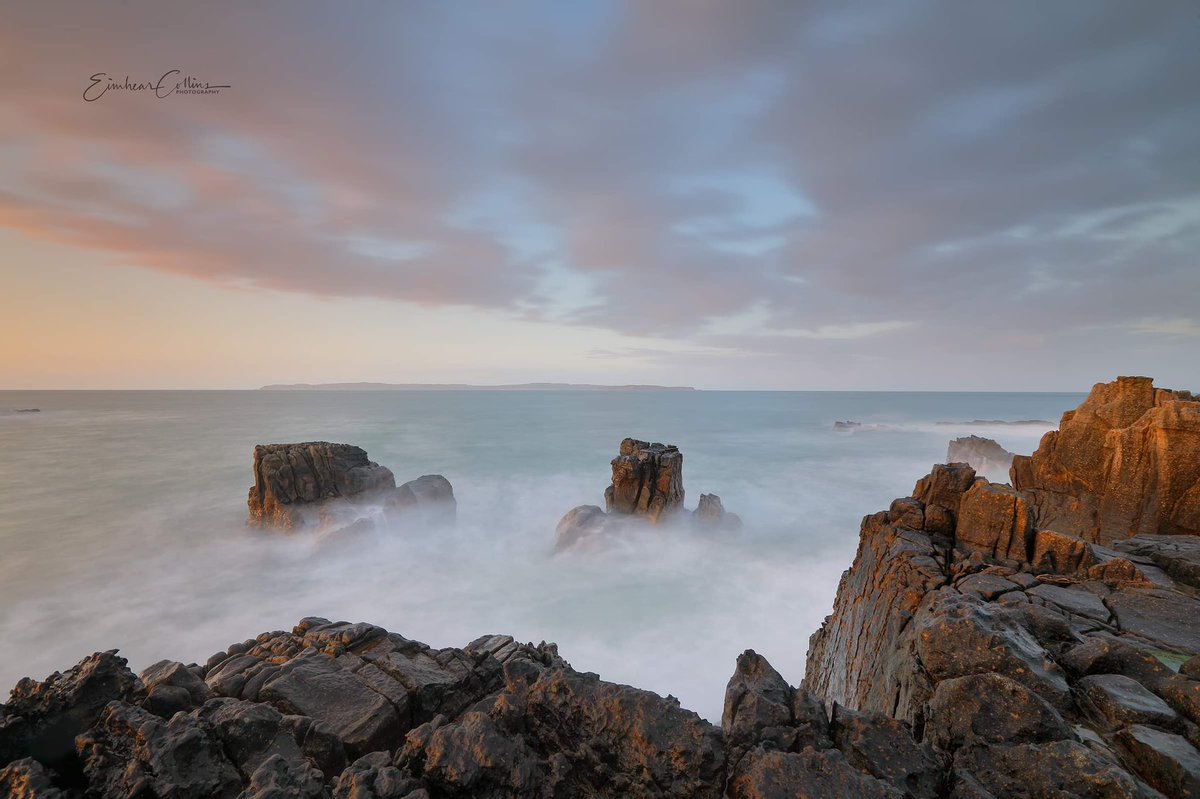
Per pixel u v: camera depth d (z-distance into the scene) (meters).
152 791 6.23
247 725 7.32
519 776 6.70
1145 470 21.56
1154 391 23.89
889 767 6.94
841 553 40.75
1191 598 12.42
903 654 11.45
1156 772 6.98
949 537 16.86
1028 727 7.36
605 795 6.93
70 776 7.04
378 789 6.36
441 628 30.39
